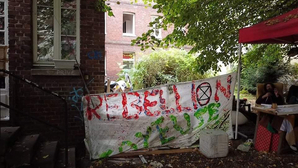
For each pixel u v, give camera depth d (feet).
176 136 15.87
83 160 14.11
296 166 13.14
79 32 16.42
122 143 14.71
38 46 16.05
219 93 16.84
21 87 15.12
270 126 15.30
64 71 15.61
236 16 23.21
